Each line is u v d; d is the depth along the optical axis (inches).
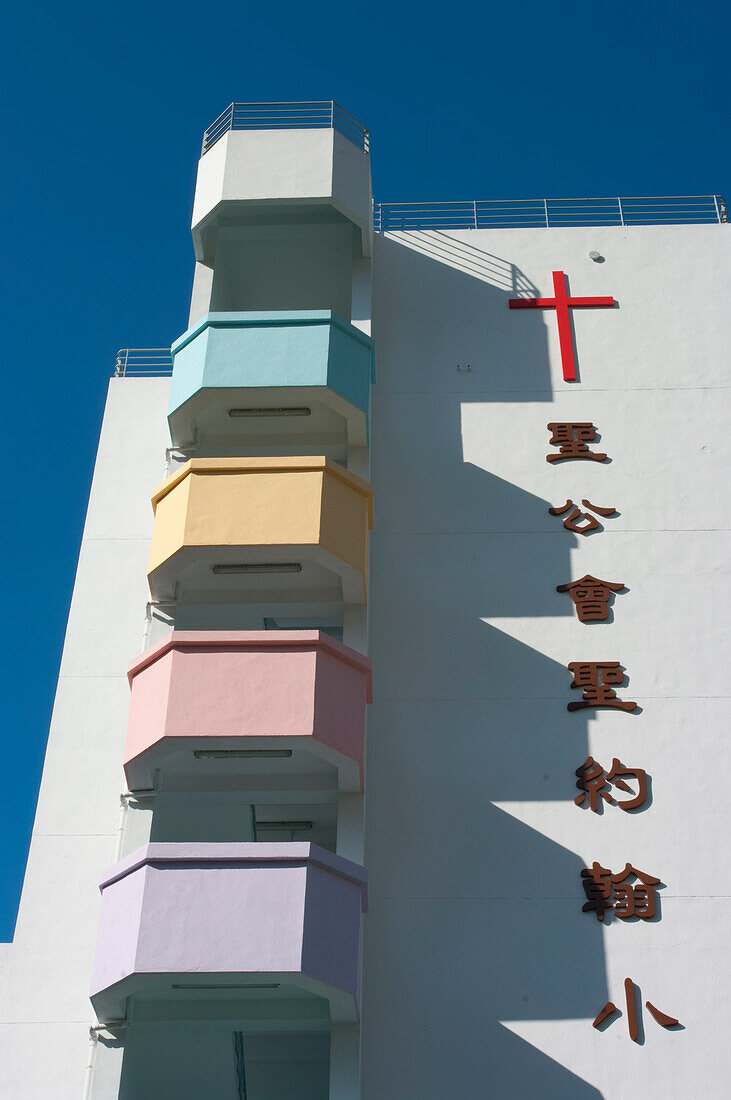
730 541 986.7
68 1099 811.4
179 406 961.5
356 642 885.8
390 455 1035.3
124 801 840.3
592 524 997.8
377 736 911.7
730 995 812.6
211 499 883.4
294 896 733.3
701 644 941.8
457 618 959.6
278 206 1061.1
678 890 849.5
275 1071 905.5
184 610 914.7
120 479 1060.5
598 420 1048.8
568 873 858.1
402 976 826.2
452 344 1092.5
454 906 848.3
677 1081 787.4
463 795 888.3
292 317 979.9
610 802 882.1
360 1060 787.4
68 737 941.8
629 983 818.2
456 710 920.9
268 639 820.6
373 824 879.1
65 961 860.0
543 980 822.5
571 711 918.4
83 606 999.0
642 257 1135.0
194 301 1063.0
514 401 1061.1
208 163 1101.1
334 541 871.7
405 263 1139.9
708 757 896.3
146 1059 819.4
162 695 808.9
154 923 724.0
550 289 1119.6
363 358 988.6
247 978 721.6
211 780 840.3
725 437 1037.2
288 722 792.3
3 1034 833.5
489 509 1008.2
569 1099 784.9
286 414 973.2
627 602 962.1
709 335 1089.4
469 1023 810.2
